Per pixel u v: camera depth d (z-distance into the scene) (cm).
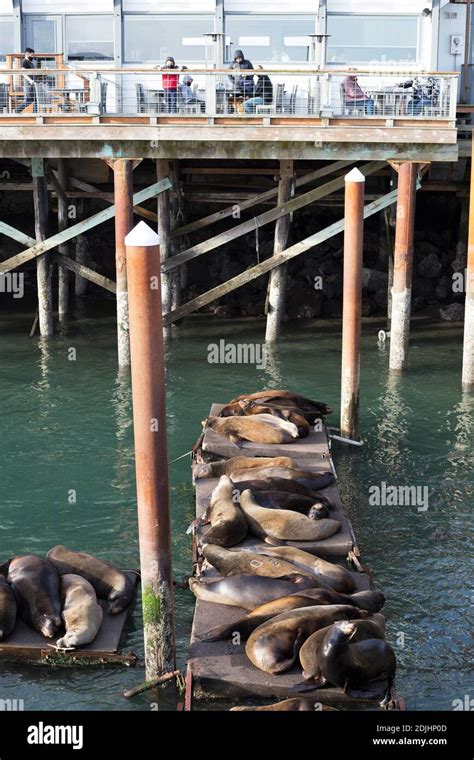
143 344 929
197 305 2197
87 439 1741
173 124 1931
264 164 2630
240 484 1354
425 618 1155
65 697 1005
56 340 2327
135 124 1928
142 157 1959
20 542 1359
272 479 1367
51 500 1498
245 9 2275
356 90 1978
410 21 2273
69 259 2248
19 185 2386
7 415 1850
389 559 1302
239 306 2589
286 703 932
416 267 2711
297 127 1930
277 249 2216
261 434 1578
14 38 2312
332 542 1255
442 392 1989
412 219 2022
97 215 2189
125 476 1589
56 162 2430
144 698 1000
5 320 2491
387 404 1916
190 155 1961
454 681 1036
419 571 1269
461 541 1356
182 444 1717
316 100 1992
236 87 2011
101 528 1403
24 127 1930
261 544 1239
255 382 2045
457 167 2534
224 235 2162
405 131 1927
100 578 1154
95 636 1072
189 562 1300
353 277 1612
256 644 990
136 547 1341
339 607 1022
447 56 2319
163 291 2297
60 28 2306
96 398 1941
